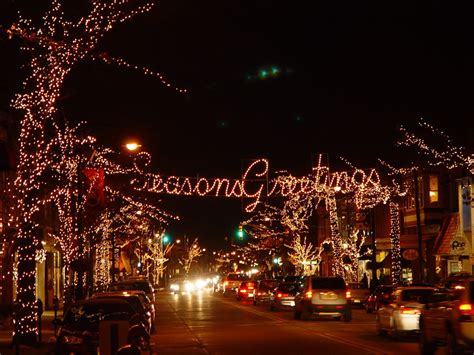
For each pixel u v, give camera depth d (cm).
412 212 5281
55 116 3194
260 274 11219
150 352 1399
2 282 3319
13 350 2323
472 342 1805
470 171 4234
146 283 3641
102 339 1465
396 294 2616
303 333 2869
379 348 2291
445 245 4691
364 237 6172
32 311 2442
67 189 3438
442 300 2045
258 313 4328
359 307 4850
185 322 3625
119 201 4834
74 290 3822
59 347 1742
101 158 3869
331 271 8050
